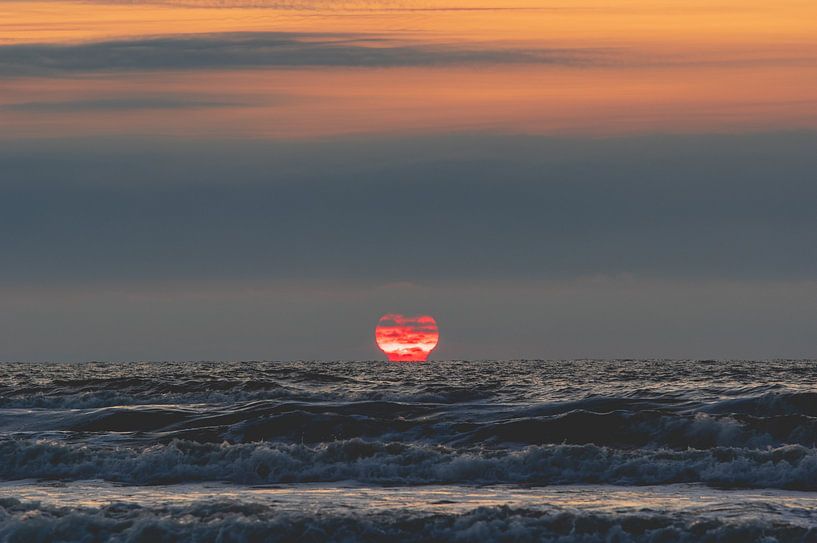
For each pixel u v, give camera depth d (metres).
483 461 85.81
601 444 97.75
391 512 67.06
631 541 61.75
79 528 63.44
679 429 98.31
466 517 65.12
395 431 104.12
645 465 84.75
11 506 68.31
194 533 62.81
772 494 76.06
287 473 86.19
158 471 87.75
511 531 62.88
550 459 86.38
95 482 84.69
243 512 66.50
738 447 92.81
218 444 91.81
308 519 64.50
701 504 71.94
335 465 87.00
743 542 61.06
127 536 62.38
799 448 85.31
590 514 65.31
